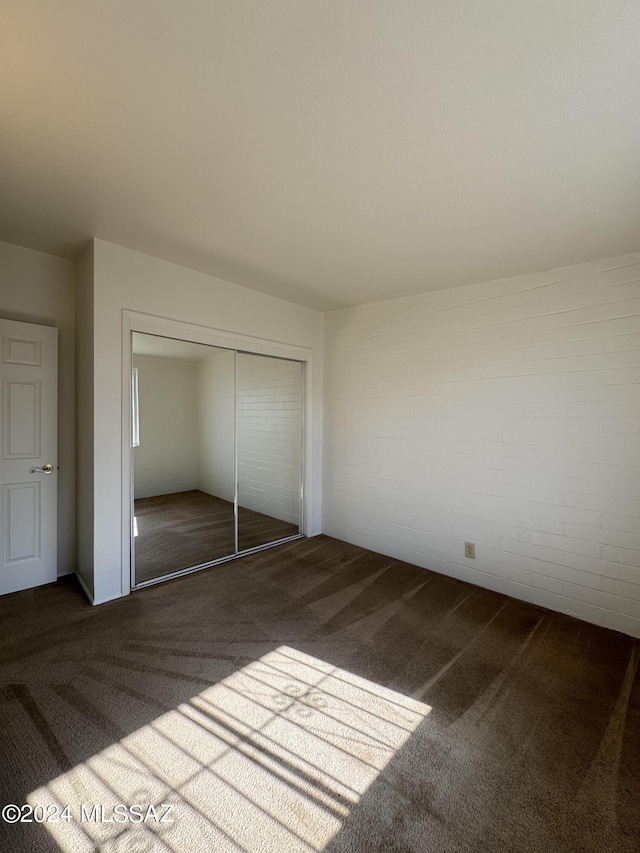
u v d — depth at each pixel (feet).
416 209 6.81
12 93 4.40
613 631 8.16
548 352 9.05
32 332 9.11
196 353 10.86
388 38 3.69
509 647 7.48
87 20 3.58
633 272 8.01
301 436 13.78
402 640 7.64
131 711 5.66
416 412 11.44
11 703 5.75
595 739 5.34
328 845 3.99
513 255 8.43
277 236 8.01
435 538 11.06
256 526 12.76
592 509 8.50
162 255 9.15
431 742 5.27
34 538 9.36
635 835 4.11
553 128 4.78
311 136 5.08
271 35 3.69
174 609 8.61
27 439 9.14
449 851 3.95
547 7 3.34
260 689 6.20
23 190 6.50
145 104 4.58
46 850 3.89
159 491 10.36
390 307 12.05
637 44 3.62
